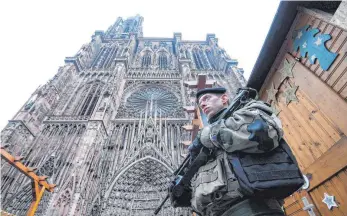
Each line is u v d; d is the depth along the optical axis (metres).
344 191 4.43
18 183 23.31
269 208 2.18
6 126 26.58
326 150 5.07
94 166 25.16
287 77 6.55
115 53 53.16
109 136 30.55
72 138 28.05
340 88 4.64
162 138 30.64
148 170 26.80
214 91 3.69
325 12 5.21
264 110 2.55
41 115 31.33
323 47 5.06
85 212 20.98
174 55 56.81
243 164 2.23
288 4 5.70
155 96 39.53
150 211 22.84
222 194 2.42
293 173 2.18
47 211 18.33
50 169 23.73
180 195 3.28
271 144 2.20
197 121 15.08
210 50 56.84
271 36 6.44
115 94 36.62
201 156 2.81
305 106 5.82
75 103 35.97
